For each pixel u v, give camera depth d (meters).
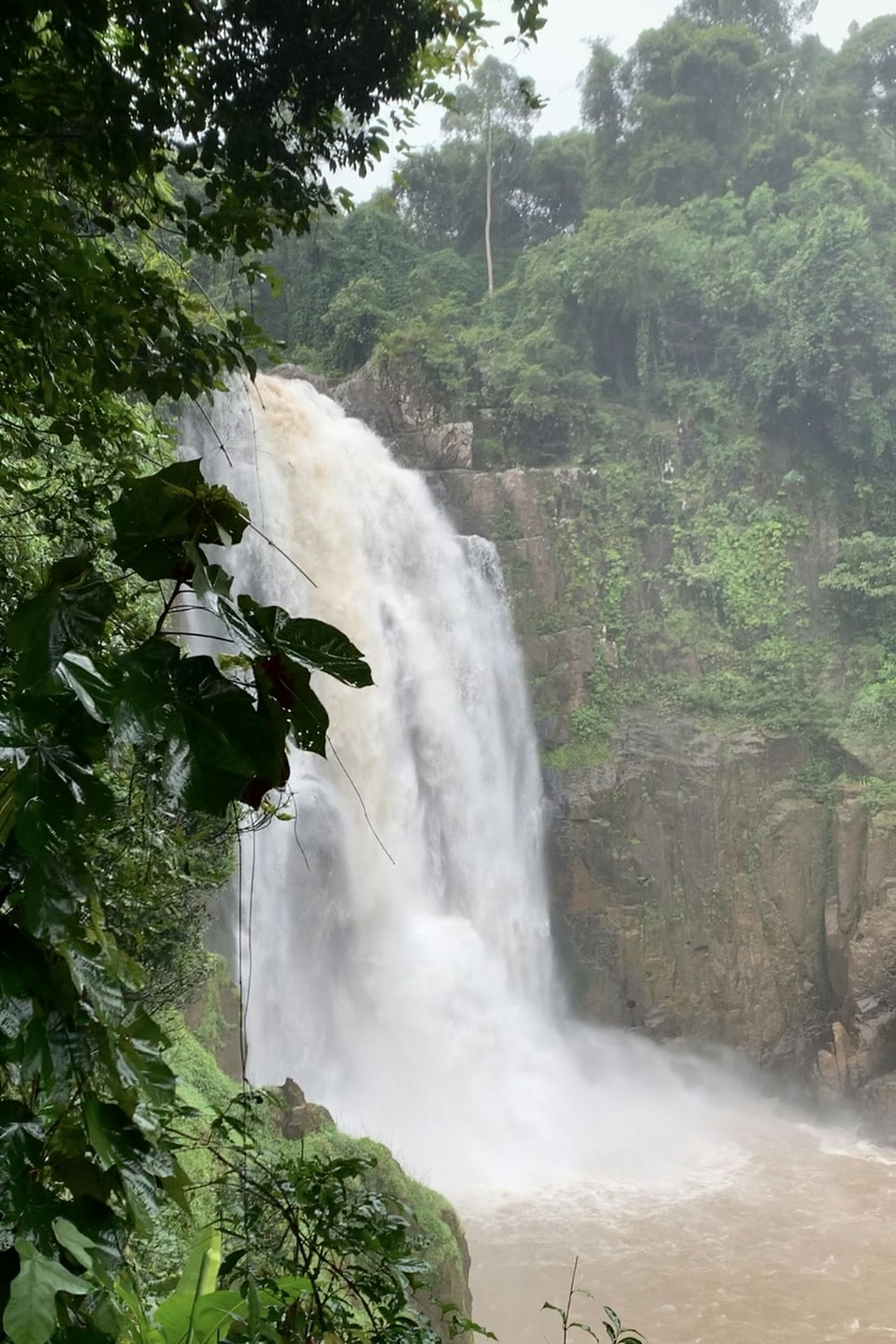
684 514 35.44
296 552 28.02
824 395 34.50
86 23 3.76
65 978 1.90
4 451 4.87
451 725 30.80
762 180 42.41
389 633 29.97
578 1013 30.95
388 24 4.68
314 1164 3.74
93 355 4.25
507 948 30.61
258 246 4.91
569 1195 23.89
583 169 44.91
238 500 2.10
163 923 8.42
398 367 34.81
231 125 4.57
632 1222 22.55
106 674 1.89
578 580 33.69
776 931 31.56
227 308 5.43
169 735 1.85
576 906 31.25
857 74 44.00
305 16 4.55
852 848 31.14
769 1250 21.31
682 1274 20.27
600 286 36.59
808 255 34.94
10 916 1.96
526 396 34.91
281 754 1.92
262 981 24.56
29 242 3.88
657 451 35.88
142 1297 2.92
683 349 37.78
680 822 31.70
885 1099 27.83
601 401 36.41
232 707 1.89
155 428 6.09
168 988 10.79
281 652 1.97
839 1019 30.84
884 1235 22.06
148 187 4.66
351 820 27.83
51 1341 1.81
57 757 1.83
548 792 31.98
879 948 29.72
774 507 35.41
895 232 38.53
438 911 29.86
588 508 34.50
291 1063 24.92
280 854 25.72
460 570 32.16
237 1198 3.78
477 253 45.56
